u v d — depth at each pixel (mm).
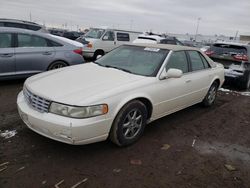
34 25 11375
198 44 29547
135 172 3256
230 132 4805
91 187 2912
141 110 3908
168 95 4359
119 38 14406
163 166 3441
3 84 6980
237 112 6051
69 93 3355
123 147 3838
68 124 3121
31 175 3045
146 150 3822
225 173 3412
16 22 10945
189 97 5031
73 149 3676
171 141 4191
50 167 3225
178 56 4789
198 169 3447
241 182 3250
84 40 13469
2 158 3344
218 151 4008
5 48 6527
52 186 2883
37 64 7055
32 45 6996
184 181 3160
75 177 3064
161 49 4730
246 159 3846
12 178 2967
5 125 4305
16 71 6754
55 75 4094
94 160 3447
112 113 3438
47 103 3307
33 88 3605
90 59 13609
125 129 3766
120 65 4605
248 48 8391
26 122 3576
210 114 5715
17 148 3607
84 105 3168
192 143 4195
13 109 5055
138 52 4797
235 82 8438
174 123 4996
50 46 7328
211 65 5855
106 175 3148
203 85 5430
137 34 15805
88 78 3877
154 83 4074
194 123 5086
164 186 3033
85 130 3186
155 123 4910
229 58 8430
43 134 3400
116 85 3650
